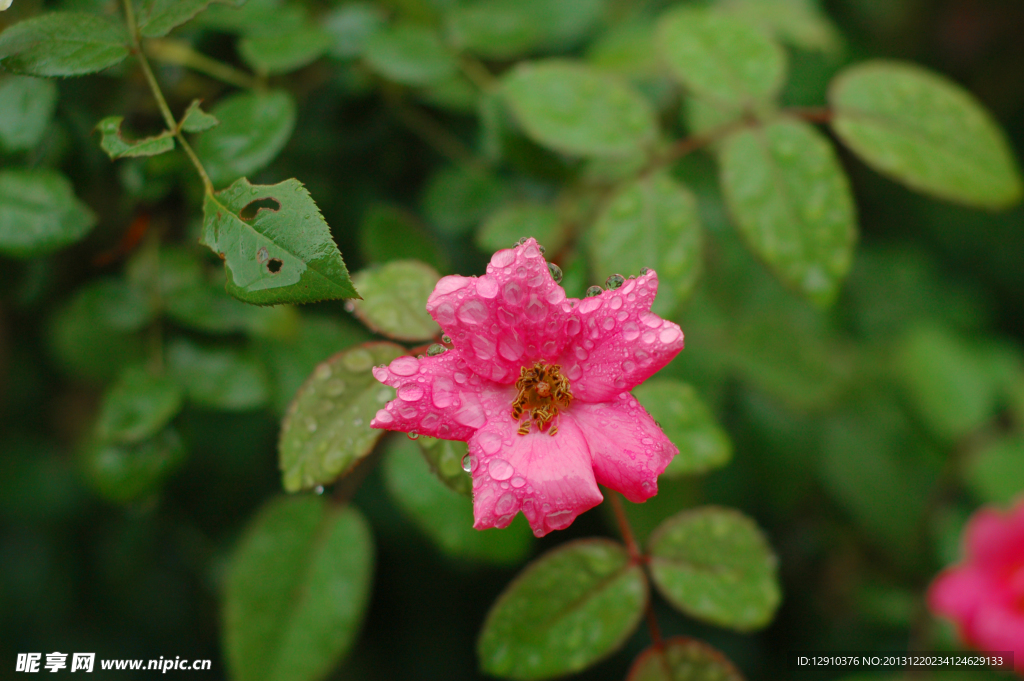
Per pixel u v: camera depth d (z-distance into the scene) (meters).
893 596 0.56
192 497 0.55
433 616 0.59
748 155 0.49
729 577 0.47
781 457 0.57
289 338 0.49
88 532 0.60
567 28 0.54
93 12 0.47
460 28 0.52
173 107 0.49
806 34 0.54
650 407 0.47
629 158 0.50
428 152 0.54
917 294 0.65
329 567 0.48
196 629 0.59
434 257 0.50
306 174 0.52
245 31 0.48
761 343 0.56
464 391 0.44
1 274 0.49
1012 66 0.72
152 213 0.49
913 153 0.49
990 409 0.58
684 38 0.50
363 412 0.45
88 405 0.62
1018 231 0.71
